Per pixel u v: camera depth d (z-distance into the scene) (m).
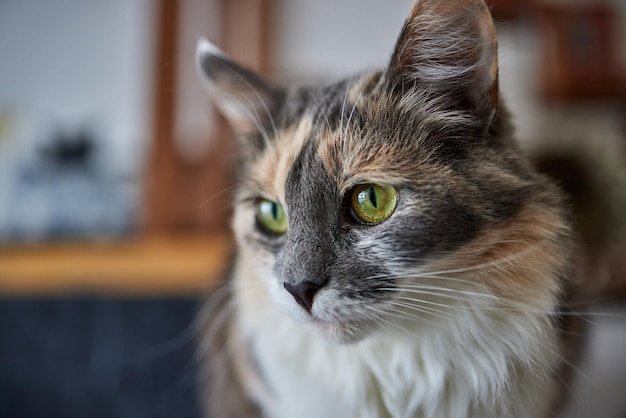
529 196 0.28
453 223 0.26
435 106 0.28
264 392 0.33
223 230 0.59
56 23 0.77
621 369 0.36
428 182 0.27
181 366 0.47
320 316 0.27
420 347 0.28
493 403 0.28
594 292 0.41
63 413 0.47
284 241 0.29
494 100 0.27
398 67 0.29
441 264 0.27
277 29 0.71
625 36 0.67
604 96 0.65
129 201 0.65
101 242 0.61
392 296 0.27
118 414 0.47
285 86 0.36
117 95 0.76
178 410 0.46
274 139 0.32
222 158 0.59
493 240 0.27
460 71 0.28
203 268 0.50
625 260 0.44
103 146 0.74
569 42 0.65
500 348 0.28
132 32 0.76
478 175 0.27
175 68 0.63
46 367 0.48
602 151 0.51
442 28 0.27
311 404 0.31
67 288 0.49
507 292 0.28
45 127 0.75
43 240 0.62
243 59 0.52
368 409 0.30
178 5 0.64
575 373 0.32
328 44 0.73
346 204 0.27
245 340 0.34
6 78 0.77
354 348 0.29
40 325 0.48
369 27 0.72
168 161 0.61
